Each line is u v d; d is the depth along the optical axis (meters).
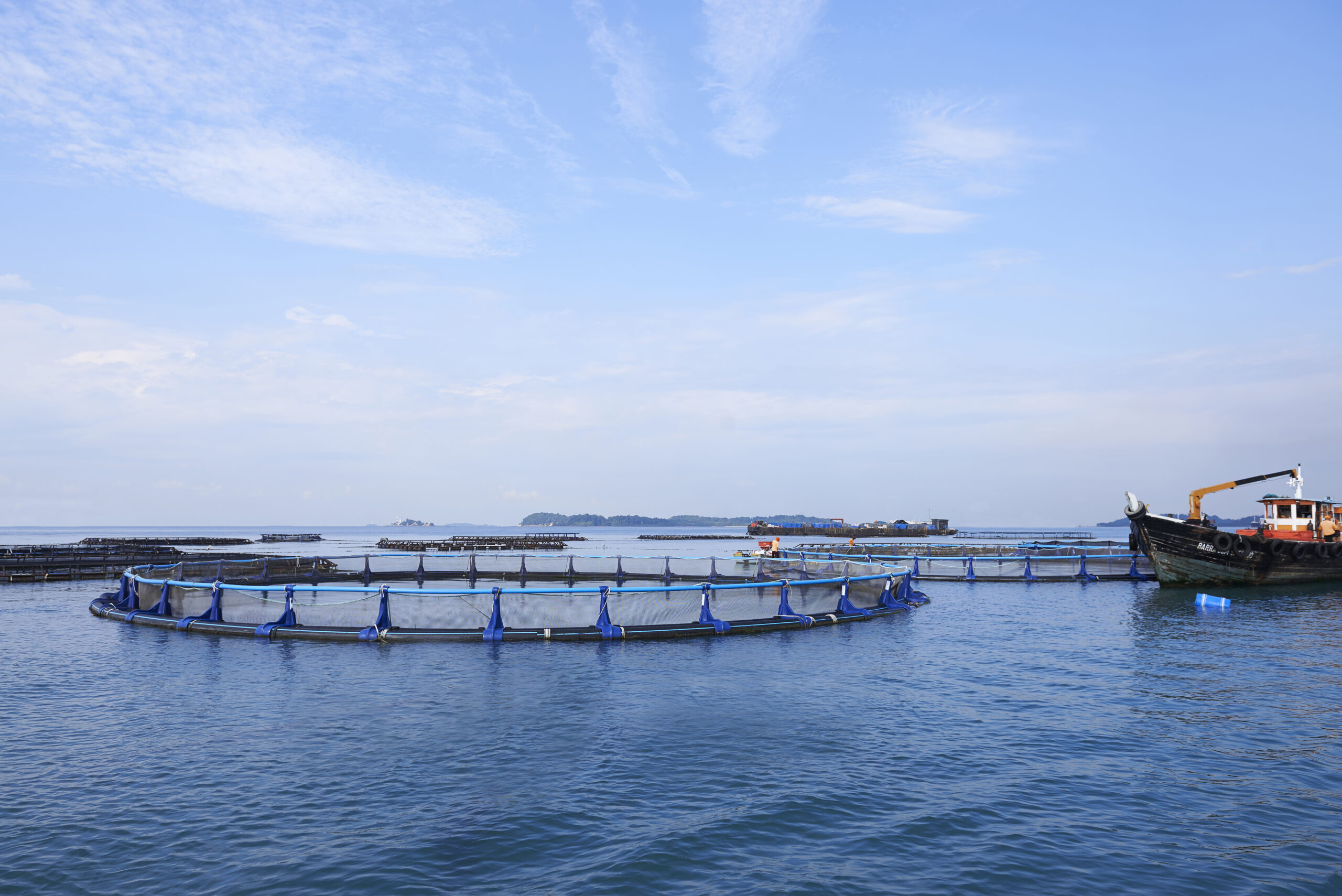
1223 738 12.04
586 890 7.08
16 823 8.53
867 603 28.19
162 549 79.75
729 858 7.76
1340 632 23.81
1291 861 7.82
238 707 13.65
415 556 37.00
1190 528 38.59
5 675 16.39
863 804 9.23
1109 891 7.15
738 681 15.87
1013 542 134.00
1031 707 13.88
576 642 20.80
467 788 9.67
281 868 7.50
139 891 7.04
